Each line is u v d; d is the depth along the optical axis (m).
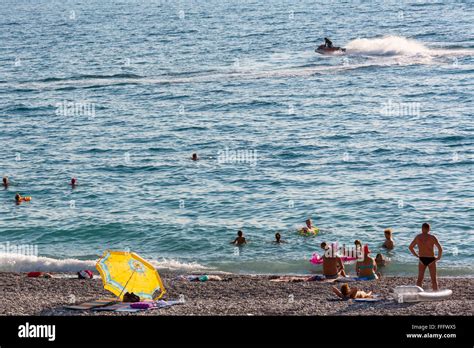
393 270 61.28
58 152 108.38
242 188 87.62
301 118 125.94
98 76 173.38
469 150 102.50
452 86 148.00
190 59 192.25
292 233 71.62
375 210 78.06
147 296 47.44
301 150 105.12
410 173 92.31
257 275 60.00
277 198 83.19
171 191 87.19
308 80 159.25
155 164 99.81
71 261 64.31
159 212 79.25
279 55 192.38
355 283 54.56
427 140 108.75
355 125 119.56
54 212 80.12
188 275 59.03
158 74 173.12
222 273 61.25
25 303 47.06
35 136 119.31
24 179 94.06
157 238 71.56
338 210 78.44
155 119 128.88
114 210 80.31
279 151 105.00
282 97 143.38
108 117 131.75
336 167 96.00
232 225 74.25
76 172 97.06
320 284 54.44
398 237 69.75
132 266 47.72
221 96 146.12
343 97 141.75
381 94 143.50
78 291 53.06
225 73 170.75
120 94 152.50
